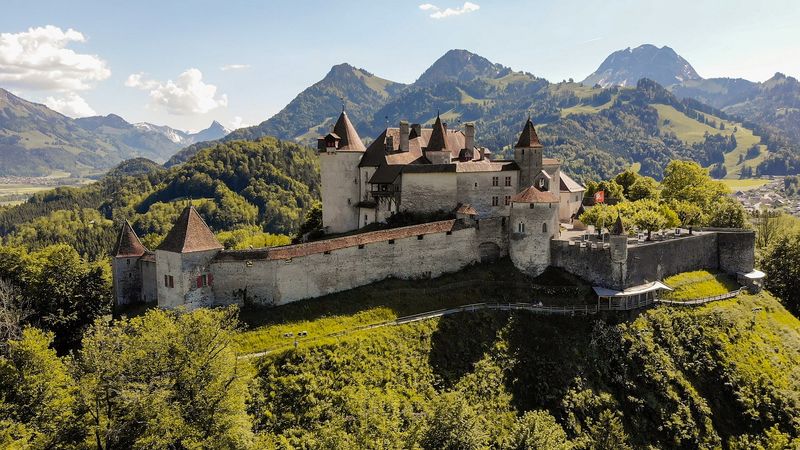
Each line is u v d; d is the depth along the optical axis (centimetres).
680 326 7306
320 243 6862
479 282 7694
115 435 4241
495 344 6594
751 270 9000
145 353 4444
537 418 4906
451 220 7962
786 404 6419
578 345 6794
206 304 6262
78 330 7144
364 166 9369
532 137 9075
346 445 4134
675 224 9956
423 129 10294
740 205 12138
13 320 6009
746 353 7062
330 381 5434
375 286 7194
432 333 6488
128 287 7325
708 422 6172
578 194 12069
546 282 7788
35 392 4503
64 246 7494
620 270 7625
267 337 5906
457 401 4631
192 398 4362
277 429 4919
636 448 5894
